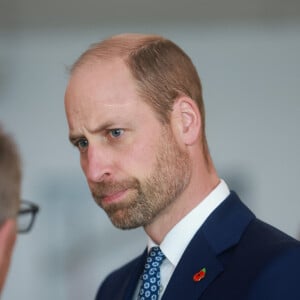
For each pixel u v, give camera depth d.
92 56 4.86
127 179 4.68
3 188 3.70
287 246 4.57
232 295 4.50
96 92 4.71
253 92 12.57
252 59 12.62
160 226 4.90
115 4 11.77
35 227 12.25
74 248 12.18
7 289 12.20
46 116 12.80
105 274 12.06
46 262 12.20
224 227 4.83
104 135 4.73
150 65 4.81
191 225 4.85
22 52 12.91
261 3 11.71
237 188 12.36
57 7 11.85
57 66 12.89
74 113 4.79
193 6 11.88
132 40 4.94
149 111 4.74
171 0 11.61
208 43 12.70
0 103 12.81
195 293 4.61
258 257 4.58
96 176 4.68
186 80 4.93
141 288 4.91
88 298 12.06
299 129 12.43
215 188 4.98
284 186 12.32
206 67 12.66
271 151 12.41
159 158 4.73
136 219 4.74
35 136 12.73
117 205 4.72
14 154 3.75
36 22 12.45
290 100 12.51
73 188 12.44
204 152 4.98
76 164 12.60
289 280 4.44
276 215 12.29
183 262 4.74
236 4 11.76
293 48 12.60
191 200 4.87
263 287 4.45
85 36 12.91
